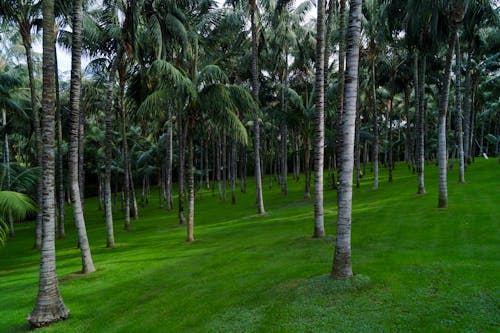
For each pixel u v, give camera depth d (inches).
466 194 652.7
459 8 542.0
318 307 239.3
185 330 234.5
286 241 461.7
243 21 882.1
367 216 564.7
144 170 1338.6
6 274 474.0
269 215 759.7
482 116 1443.2
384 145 1792.6
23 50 1058.7
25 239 843.4
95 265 444.5
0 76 773.9
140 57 603.5
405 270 292.4
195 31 763.4
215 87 505.0
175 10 635.5
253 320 235.0
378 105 1840.6
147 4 576.1
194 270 376.2
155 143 1378.0
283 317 232.2
